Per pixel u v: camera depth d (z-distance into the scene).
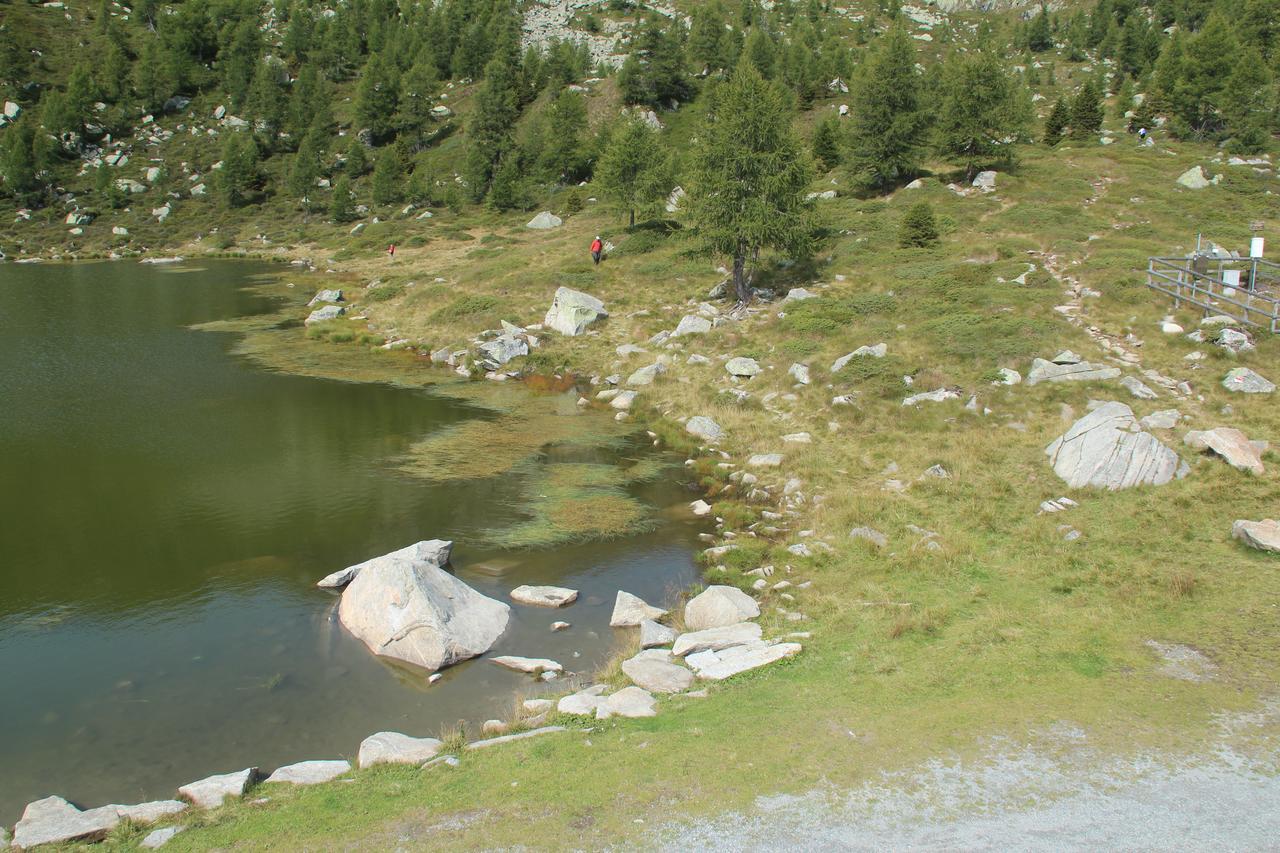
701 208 36.91
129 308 46.59
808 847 7.78
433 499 20.44
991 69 52.22
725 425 25.78
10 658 13.16
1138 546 15.38
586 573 16.58
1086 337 27.19
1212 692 10.45
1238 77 59.47
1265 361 23.66
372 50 120.56
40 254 70.38
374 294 47.44
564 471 22.56
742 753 9.49
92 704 11.90
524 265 48.88
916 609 13.56
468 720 11.42
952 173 55.72
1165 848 7.64
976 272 35.50
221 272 61.34
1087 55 113.38
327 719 11.50
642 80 91.56
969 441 21.78
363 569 15.59
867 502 18.73
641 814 8.39
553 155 78.50
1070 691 10.63
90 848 8.45
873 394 25.56
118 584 15.73
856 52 111.06
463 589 14.46
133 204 83.94
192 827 8.66
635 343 35.53
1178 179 50.94
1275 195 47.41
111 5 125.06
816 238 44.38
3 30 105.81
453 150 92.81
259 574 16.23
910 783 8.79
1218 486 17.33
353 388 31.17
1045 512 17.39
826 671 11.59
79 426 25.86
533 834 8.12
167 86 103.62
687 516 19.58
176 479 21.53
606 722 10.58
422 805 8.80
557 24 129.50
